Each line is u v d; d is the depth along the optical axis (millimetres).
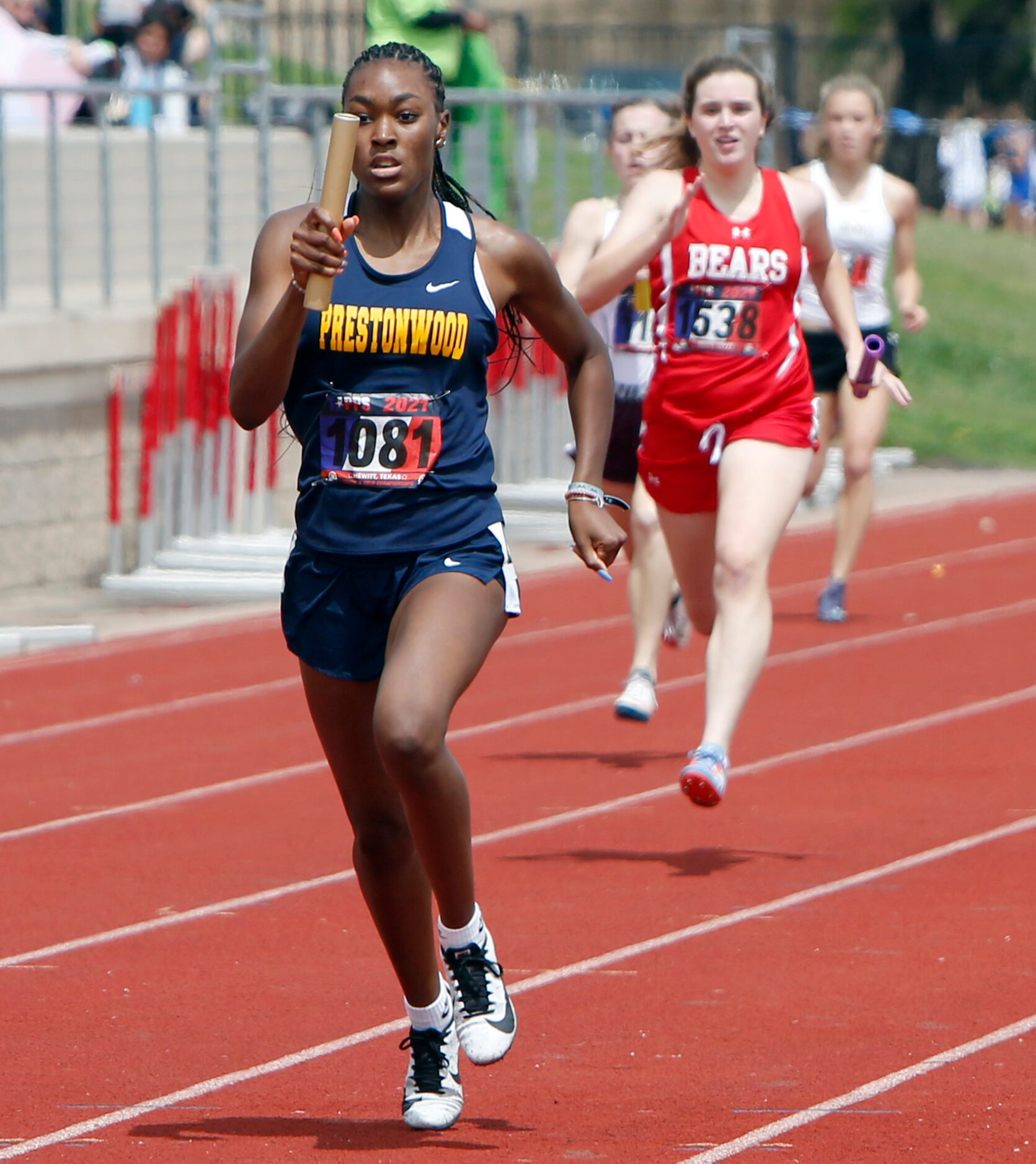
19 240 47531
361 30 64312
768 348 23844
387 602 14711
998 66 106562
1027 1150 14633
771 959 19859
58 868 23781
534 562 49812
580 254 30203
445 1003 15312
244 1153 14695
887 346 40438
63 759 29797
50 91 43281
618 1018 18078
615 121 30562
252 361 14164
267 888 22875
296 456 50781
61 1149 14836
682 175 24219
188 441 46312
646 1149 14742
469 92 52344
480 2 143750
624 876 23062
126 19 59219
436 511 14633
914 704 33125
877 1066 16641
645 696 28781
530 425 56281
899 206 40969
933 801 26594
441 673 14016
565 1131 15172
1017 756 29219
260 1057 17094
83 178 48750
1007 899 21953
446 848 14281
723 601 23141
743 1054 17031
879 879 22844
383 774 14922
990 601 43812
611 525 15484
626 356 29734
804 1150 14688
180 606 43375
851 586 46000
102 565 45438
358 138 14234
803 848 24297
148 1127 15336
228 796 27484
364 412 14602
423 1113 15094
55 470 43969
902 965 19594
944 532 54938
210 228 48750
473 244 14844
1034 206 108688
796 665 36594
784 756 29453
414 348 14555
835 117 40156
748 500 23266
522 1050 17219
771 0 153750
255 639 39781
